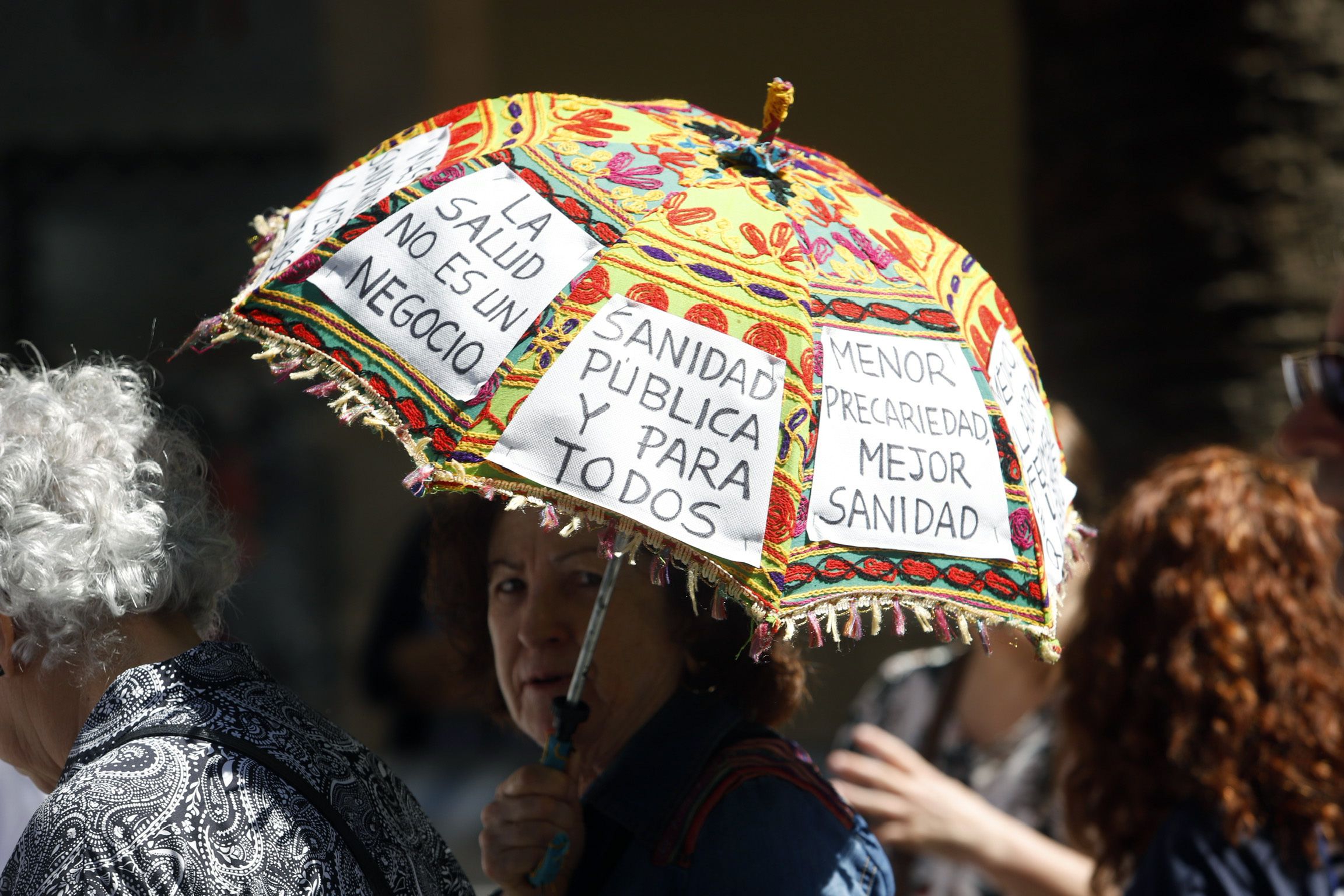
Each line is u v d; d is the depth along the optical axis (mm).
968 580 2438
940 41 11336
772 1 11500
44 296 14820
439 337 2336
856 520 2367
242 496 13555
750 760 2906
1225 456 3932
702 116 2926
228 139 14758
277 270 2475
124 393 2658
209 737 2279
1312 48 6160
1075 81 6582
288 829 2232
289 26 14648
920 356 2541
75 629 2377
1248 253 6215
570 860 2885
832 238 2611
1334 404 2658
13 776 3912
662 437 2283
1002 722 4707
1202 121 6242
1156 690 3605
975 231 11289
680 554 2248
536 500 2229
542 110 2742
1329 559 3660
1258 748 3410
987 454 2539
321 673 13328
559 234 2430
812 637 2270
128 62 14734
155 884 2088
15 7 14664
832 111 11461
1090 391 6598
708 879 2738
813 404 2373
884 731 5051
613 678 3070
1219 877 3320
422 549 3727
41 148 14781
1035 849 4141
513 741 10422
